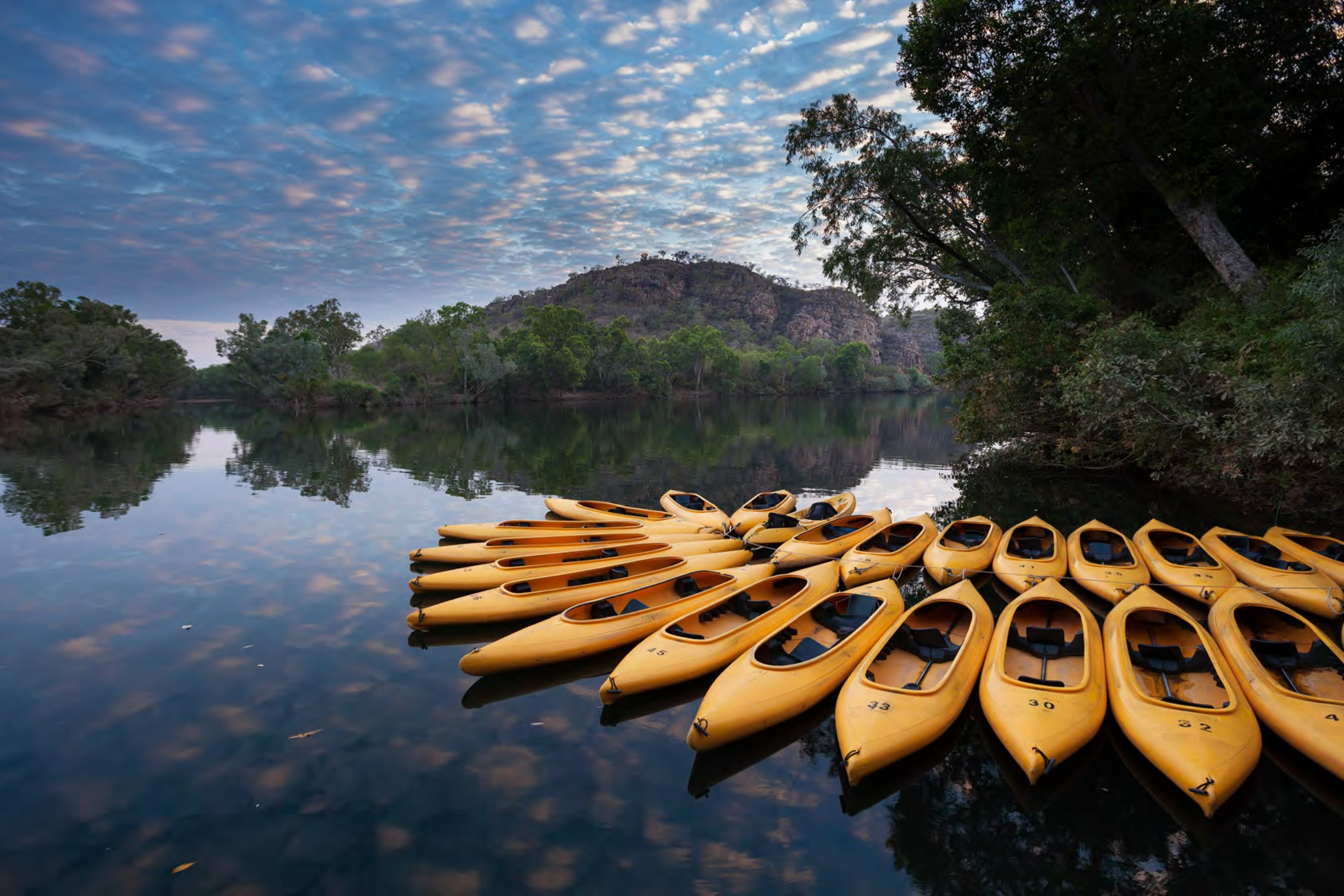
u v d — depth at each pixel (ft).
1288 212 65.82
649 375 328.29
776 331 651.66
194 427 153.17
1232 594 29.35
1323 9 56.65
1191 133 56.54
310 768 20.25
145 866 16.33
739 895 15.39
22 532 50.19
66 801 18.79
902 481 74.23
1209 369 47.93
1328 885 15.56
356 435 132.16
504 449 107.04
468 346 258.98
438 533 50.01
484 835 17.34
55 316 205.16
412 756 20.83
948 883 15.72
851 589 31.27
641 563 34.47
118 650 28.78
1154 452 61.52
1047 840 17.13
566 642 26.53
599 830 17.54
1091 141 61.26
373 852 16.72
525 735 22.07
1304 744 19.25
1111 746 20.99
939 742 21.07
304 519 54.95
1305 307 42.98
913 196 86.33
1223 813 17.98
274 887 15.65
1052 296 66.49
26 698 24.61
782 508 52.16
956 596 29.60
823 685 22.97
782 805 18.60
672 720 22.99
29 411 193.67
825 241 98.73
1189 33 55.52
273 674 26.48
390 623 31.83
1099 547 37.52
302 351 220.64
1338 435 38.14
